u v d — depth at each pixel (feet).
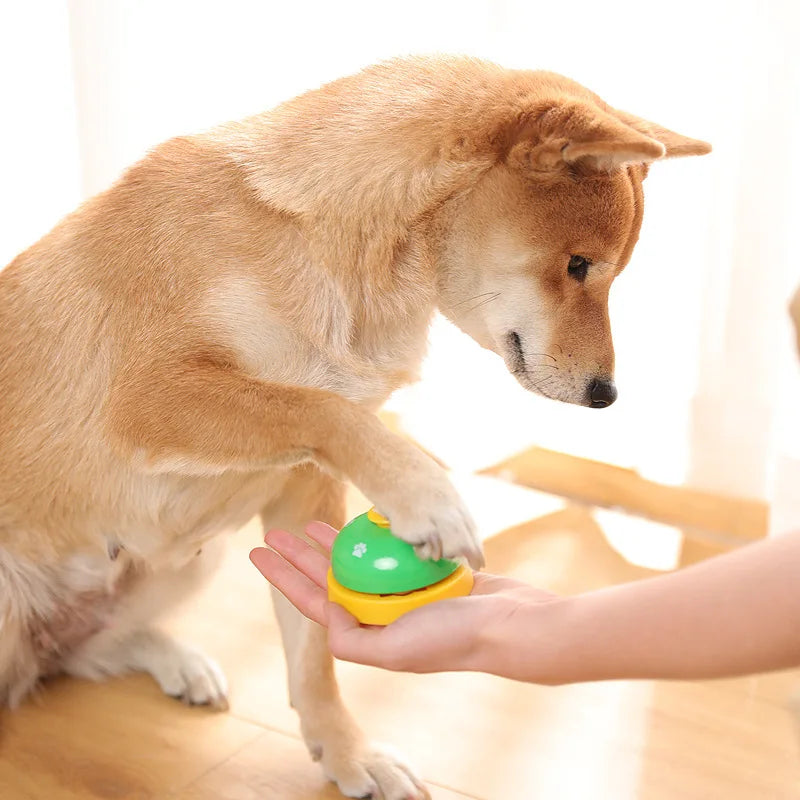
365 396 5.10
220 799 5.17
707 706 5.97
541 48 7.38
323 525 4.67
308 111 5.14
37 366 5.17
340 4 7.92
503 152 4.95
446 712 5.92
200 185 4.95
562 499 8.41
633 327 7.63
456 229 5.08
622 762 5.50
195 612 6.84
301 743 5.65
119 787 5.22
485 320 5.25
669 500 8.00
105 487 5.17
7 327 5.29
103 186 8.96
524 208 4.94
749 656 2.93
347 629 3.84
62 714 5.82
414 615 3.69
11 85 8.65
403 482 4.13
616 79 7.26
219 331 4.74
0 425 5.26
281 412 4.55
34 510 5.32
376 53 7.89
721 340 7.30
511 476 8.68
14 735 5.61
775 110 6.79
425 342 5.31
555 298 5.08
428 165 4.92
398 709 5.94
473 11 7.57
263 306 4.79
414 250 4.98
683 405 7.68
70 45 8.63
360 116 5.01
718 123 7.00
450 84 5.16
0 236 9.00
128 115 8.68
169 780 5.29
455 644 3.58
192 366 4.72
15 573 5.45
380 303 4.93
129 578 5.81
